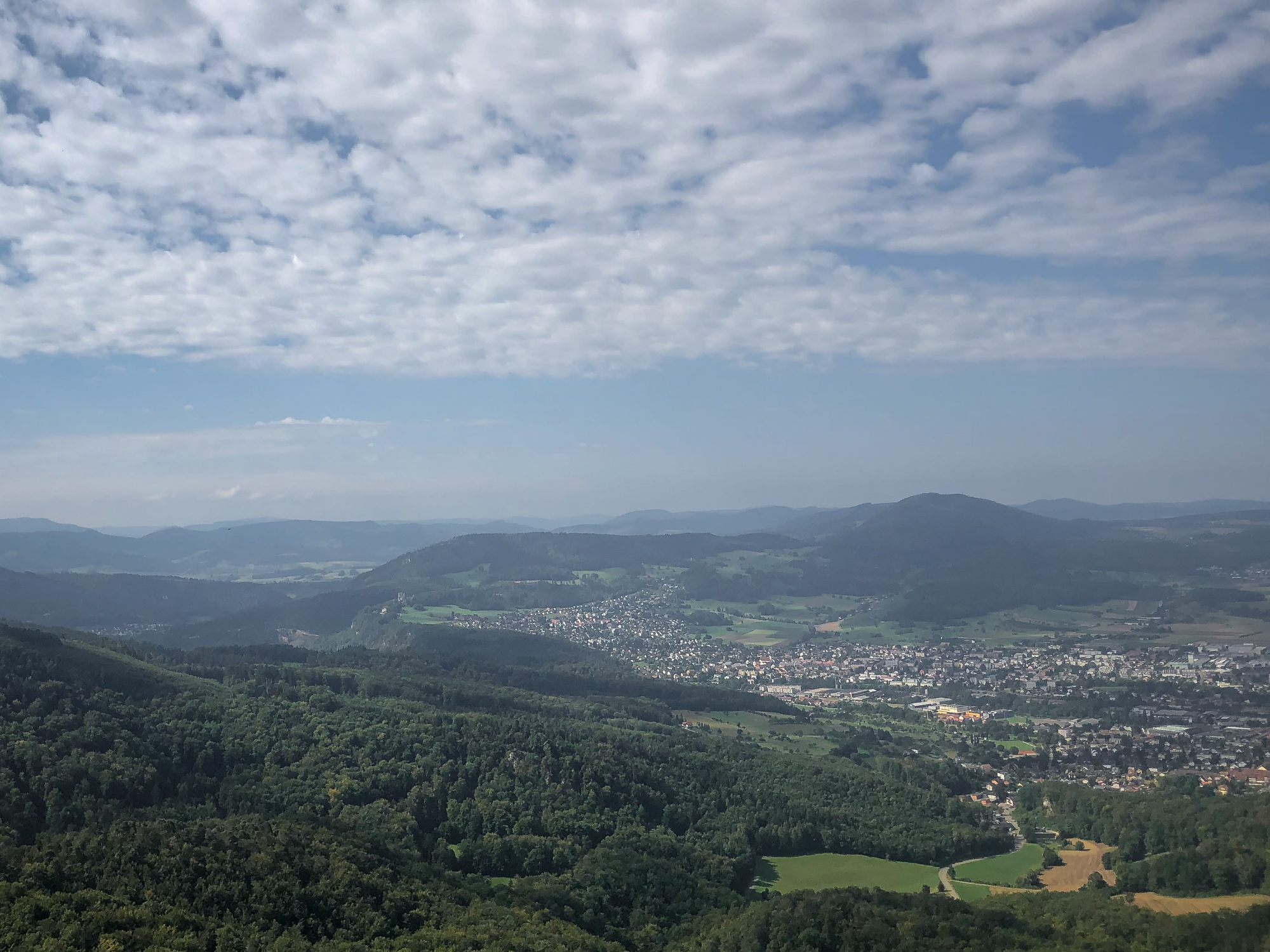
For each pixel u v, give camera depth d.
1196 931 151.50
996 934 157.62
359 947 146.38
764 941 164.75
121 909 142.00
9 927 132.62
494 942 151.12
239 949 140.75
